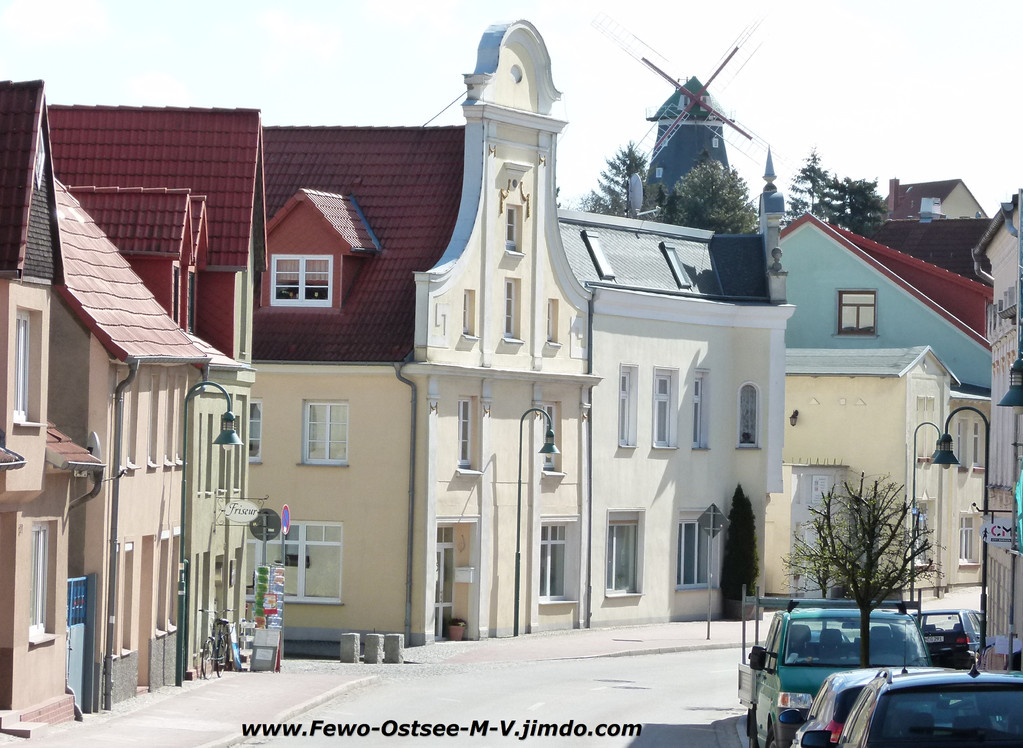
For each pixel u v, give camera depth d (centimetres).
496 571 5416
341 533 5191
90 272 3422
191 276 4162
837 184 12888
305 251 5278
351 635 4653
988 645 4009
